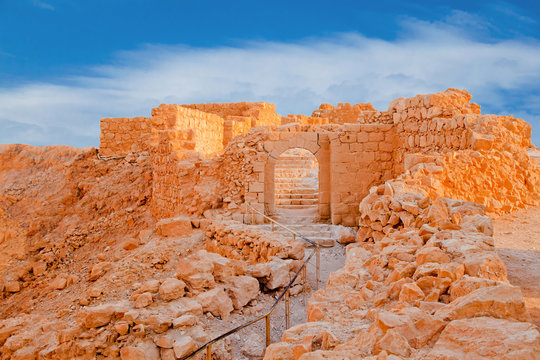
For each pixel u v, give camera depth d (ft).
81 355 19.26
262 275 26.91
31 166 71.56
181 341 18.84
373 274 16.17
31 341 23.27
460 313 9.48
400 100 50.14
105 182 68.44
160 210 59.06
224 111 90.22
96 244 55.77
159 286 22.99
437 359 8.00
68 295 40.27
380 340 9.15
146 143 77.05
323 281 31.40
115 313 20.75
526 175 37.14
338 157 50.19
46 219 60.29
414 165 35.19
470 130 36.52
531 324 8.29
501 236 26.94
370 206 27.27
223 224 40.68
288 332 12.23
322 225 48.34
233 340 21.01
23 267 50.03
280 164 66.03
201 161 53.42
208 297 22.45
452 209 22.03
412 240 17.89
